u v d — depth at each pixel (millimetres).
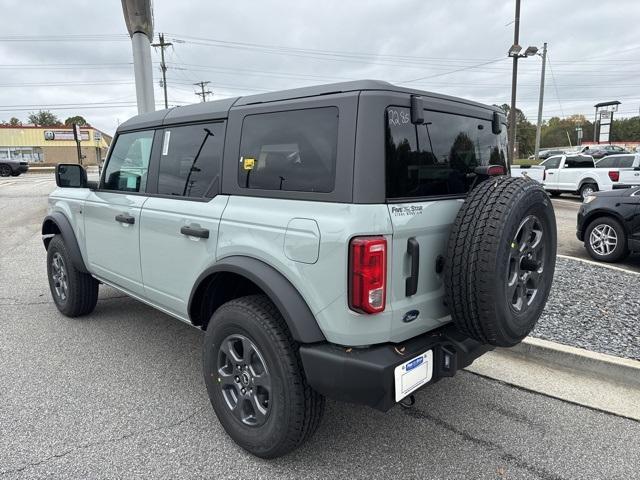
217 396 2783
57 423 2982
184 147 3143
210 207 2830
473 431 2951
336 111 2262
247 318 2490
